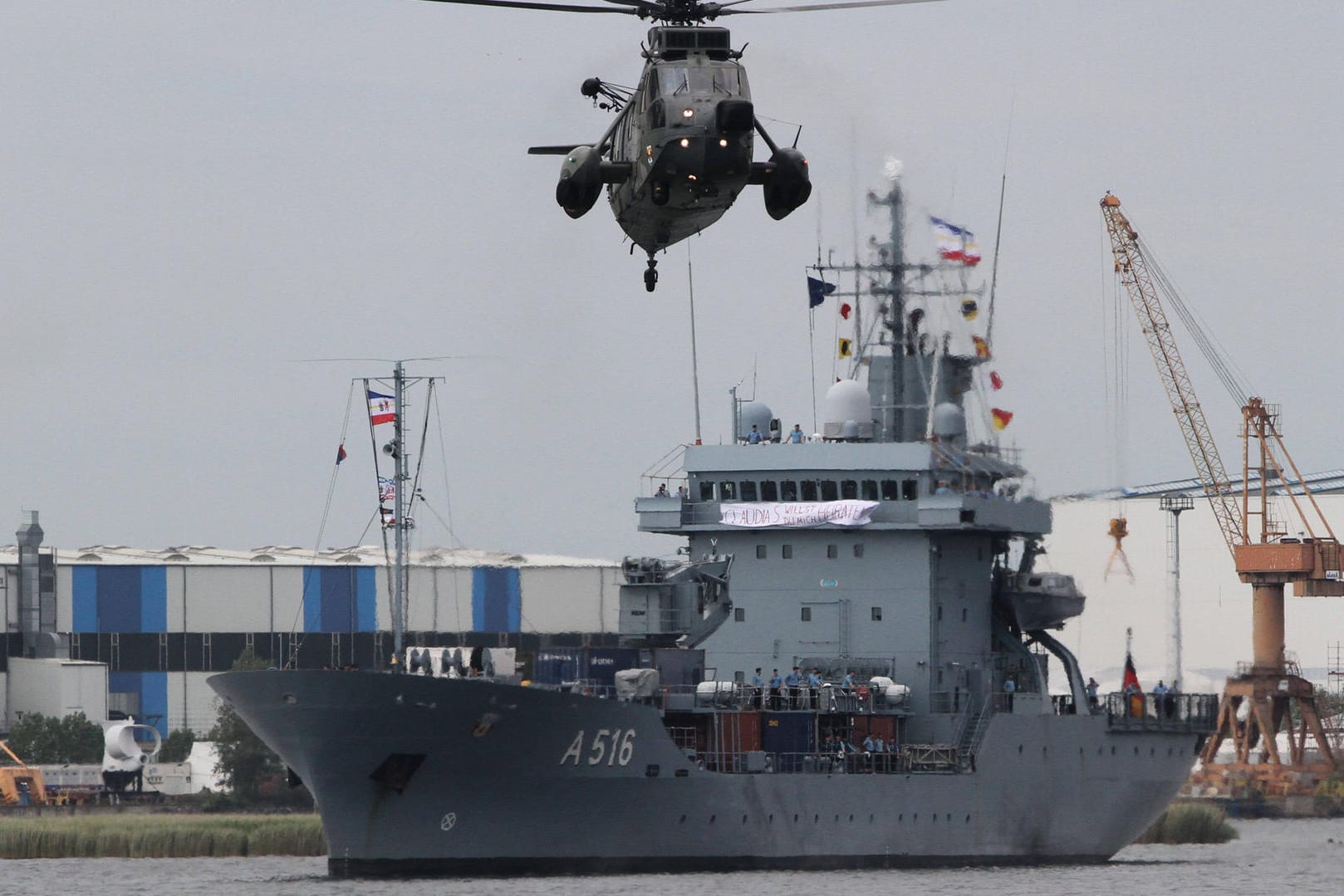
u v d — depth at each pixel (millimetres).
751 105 174250
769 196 182625
